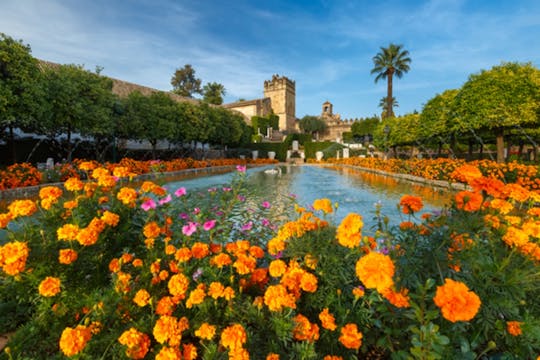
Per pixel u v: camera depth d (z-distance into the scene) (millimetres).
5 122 9297
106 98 12195
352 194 8336
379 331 1367
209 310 1463
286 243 1857
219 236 2258
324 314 1300
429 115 15219
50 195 1909
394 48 27344
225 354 1174
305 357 1143
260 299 1382
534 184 7262
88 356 1091
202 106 21531
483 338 1244
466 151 26547
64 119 10203
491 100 10445
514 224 1611
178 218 2512
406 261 1464
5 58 7586
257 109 47312
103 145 16594
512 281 1187
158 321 1163
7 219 1676
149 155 19938
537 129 13539
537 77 10625
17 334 1307
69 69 11031
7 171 7559
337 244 1729
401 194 8211
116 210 2062
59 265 1630
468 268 1339
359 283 1631
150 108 15266
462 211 1593
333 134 56781
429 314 989
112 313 1316
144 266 1729
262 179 13570
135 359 1127
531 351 1108
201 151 25641
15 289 1527
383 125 23531
